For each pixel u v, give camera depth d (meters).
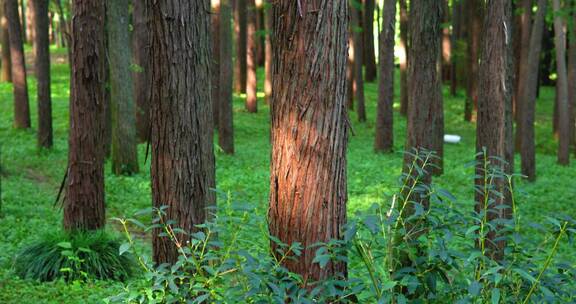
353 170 21.45
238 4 35.22
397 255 4.02
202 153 6.41
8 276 8.95
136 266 9.59
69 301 8.08
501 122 8.83
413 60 9.76
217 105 27.80
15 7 25.22
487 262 3.88
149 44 6.14
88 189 10.12
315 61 4.36
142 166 20.39
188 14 6.10
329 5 4.34
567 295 3.82
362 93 31.73
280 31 4.44
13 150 21.98
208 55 7.06
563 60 24.23
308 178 4.42
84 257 9.22
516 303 3.81
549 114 36.72
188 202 6.27
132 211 15.04
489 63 8.90
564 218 3.81
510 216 8.86
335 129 4.45
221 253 4.05
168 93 6.12
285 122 4.45
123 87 18.86
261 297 3.79
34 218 13.34
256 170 21.02
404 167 9.40
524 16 24.89
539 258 3.87
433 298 3.99
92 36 9.91
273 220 4.56
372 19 41.28
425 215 3.99
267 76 33.44
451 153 26.62
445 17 37.78
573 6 23.72
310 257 4.43
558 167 24.38
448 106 37.12
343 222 4.55
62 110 30.03
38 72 21.86
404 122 32.59
